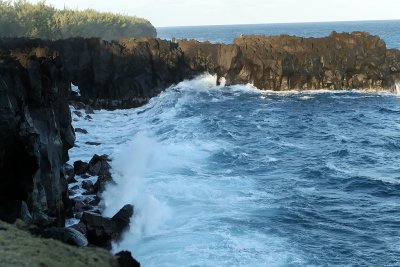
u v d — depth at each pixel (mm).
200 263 26141
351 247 29641
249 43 94812
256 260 26906
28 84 29812
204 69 91562
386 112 76875
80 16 153125
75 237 23453
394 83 92188
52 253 19688
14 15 122500
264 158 49562
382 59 92438
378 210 36219
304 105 81125
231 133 60688
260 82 91875
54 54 37531
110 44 82562
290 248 28812
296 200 37281
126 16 191500
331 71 92375
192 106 78375
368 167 48188
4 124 25047
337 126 67500
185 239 29188
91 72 81000
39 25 129250
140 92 83250
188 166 45125
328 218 34125
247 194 38062
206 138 57312
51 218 29297
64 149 36125
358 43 93312
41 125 30547
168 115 71625
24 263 17891
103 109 78750
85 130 60219
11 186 25672
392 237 31375
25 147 25906
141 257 27172
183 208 34438
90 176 42188
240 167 45906
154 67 86000
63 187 34062
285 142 57719
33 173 26500
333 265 27281
